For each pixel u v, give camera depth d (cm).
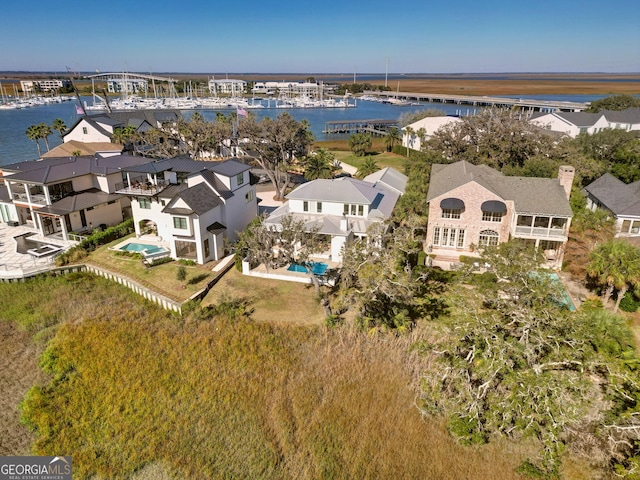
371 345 3244
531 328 2564
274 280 4197
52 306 3794
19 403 2811
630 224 4516
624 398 2441
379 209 4859
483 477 2334
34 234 5094
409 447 2506
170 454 2448
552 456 2258
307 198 4731
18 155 10275
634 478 2192
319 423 2650
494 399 2448
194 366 3078
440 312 3616
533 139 6644
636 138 7075
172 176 4975
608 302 3666
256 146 6688
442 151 7344
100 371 3031
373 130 14562
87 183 5375
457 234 4534
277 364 3095
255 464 2397
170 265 4425
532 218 4322
